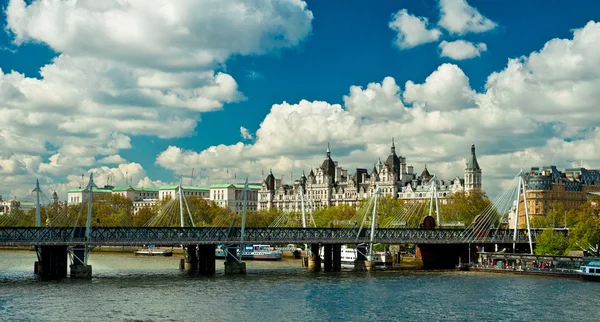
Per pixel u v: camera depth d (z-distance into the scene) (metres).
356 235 176.25
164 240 152.50
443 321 100.25
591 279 146.62
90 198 146.75
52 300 113.06
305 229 170.25
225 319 99.75
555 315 105.06
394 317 102.75
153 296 118.75
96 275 153.50
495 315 104.81
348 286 135.25
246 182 161.00
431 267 187.12
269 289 129.50
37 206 165.50
